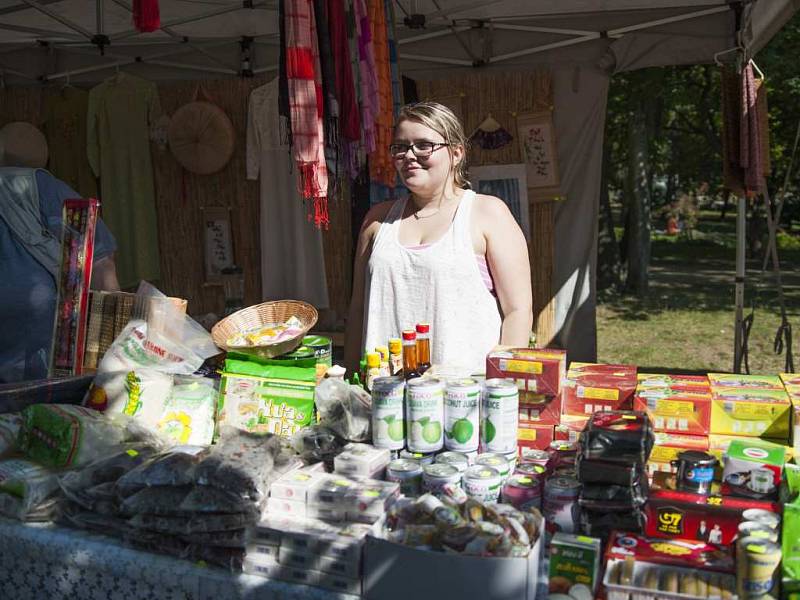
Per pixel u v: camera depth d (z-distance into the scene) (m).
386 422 1.85
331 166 2.80
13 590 1.84
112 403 2.15
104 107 6.41
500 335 2.49
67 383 2.27
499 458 1.78
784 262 19.50
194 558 1.66
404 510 1.58
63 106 6.50
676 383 2.05
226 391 2.16
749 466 1.67
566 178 6.09
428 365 2.26
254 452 1.76
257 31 6.22
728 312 12.34
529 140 6.04
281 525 1.62
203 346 2.42
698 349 9.70
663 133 19.12
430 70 6.17
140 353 2.27
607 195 14.12
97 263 2.74
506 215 2.49
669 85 13.00
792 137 16.44
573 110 5.98
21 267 2.72
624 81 12.23
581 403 2.03
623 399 2.00
